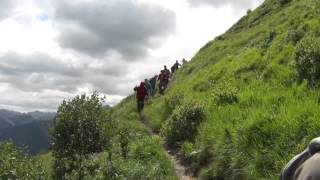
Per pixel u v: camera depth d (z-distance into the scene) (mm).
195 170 14406
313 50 15648
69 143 15266
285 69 17562
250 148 11891
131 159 15086
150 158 15445
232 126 14195
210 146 14539
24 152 12672
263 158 11000
